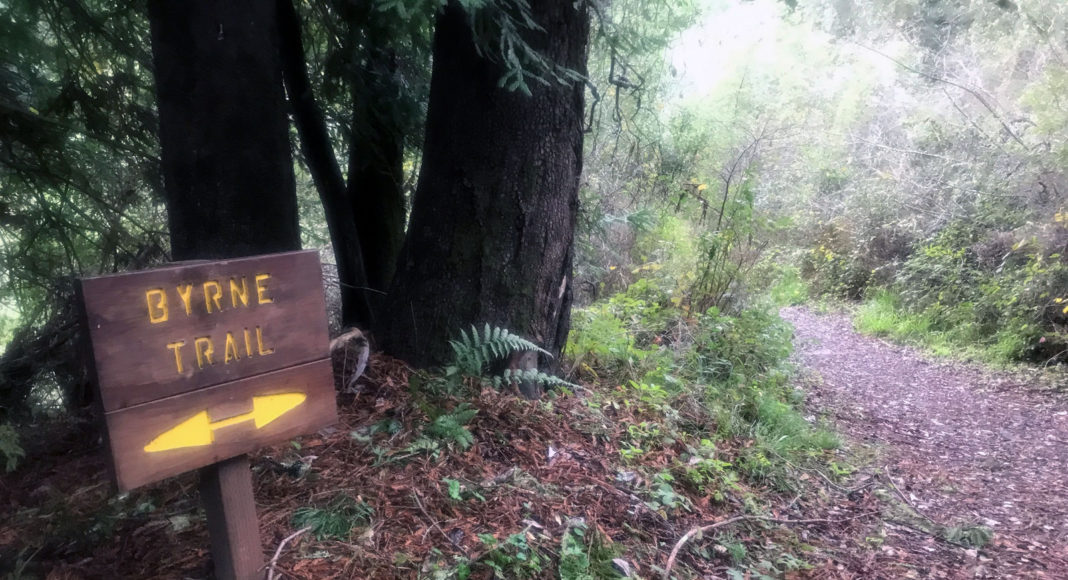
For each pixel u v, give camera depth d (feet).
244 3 11.83
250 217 12.27
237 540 7.48
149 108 18.61
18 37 16.21
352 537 9.06
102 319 6.17
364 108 16.90
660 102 36.09
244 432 7.25
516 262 14.20
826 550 11.99
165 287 6.59
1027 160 33.40
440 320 14.03
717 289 24.36
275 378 7.51
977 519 14.26
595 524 10.41
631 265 27.71
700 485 12.84
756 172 29.91
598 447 13.07
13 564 8.68
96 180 19.81
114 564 8.66
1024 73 39.91
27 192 18.61
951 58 43.19
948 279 34.71
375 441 11.48
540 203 14.23
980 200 35.96
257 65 12.09
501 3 12.62
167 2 11.53
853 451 17.94
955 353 30.89
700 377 19.51
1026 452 19.10
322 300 7.93
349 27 15.28
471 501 10.27
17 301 21.79
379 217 18.70
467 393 13.14
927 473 16.90
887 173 45.44
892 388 26.18
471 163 13.94
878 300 39.91
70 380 16.05
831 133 53.52
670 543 10.79
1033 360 28.58
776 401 18.85
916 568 11.75
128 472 6.37
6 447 10.34
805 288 45.37
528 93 12.14
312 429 7.88
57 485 11.21
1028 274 29.94
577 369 17.40
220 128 11.84
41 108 17.72
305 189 25.66
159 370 6.57
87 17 16.17
